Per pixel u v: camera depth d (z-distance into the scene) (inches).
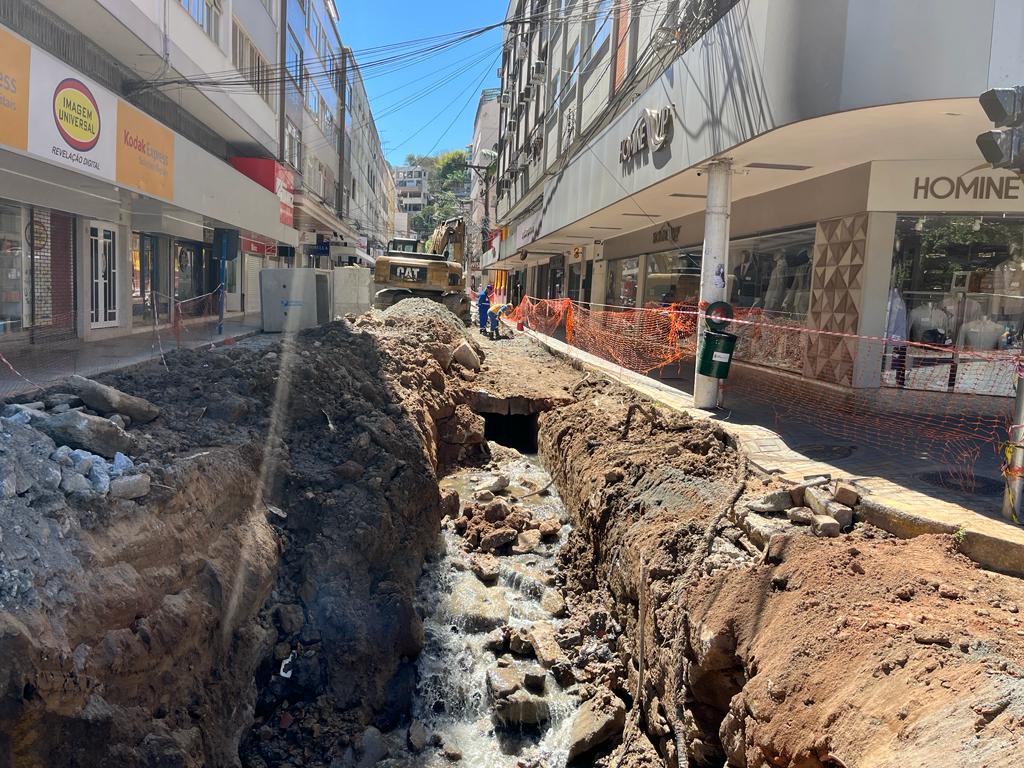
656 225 751.7
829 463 272.4
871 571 185.2
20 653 145.2
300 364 392.8
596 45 776.3
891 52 269.0
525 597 323.3
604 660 273.9
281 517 293.1
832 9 281.3
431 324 625.6
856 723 138.9
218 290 601.6
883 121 299.3
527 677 263.6
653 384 500.4
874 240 399.9
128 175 516.7
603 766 233.9
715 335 380.5
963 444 303.3
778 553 205.3
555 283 1425.9
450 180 3956.7
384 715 258.7
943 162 384.8
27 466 189.8
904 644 150.1
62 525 180.5
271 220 970.1
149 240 706.8
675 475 299.6
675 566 236.5
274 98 1050.7
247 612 239.5
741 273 585.0
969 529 196.2
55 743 153.1
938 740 122.0
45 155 405.7
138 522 204.1
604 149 612.4
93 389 268.2
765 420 355.6
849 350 417.1
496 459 509.4
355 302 839.7
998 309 408.2
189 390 334.0
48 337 501.7
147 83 661.9
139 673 181.5
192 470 239.8
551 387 583.2
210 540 236.5
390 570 304.8
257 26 944.9
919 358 411.5
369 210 2522.1
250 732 233.6
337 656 259.6
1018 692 124.0
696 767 195.5
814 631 167.9
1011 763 108.2
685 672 203.0
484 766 239.0
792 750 148.9
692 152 401.7
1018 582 181.3
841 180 422.6
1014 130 185.8
